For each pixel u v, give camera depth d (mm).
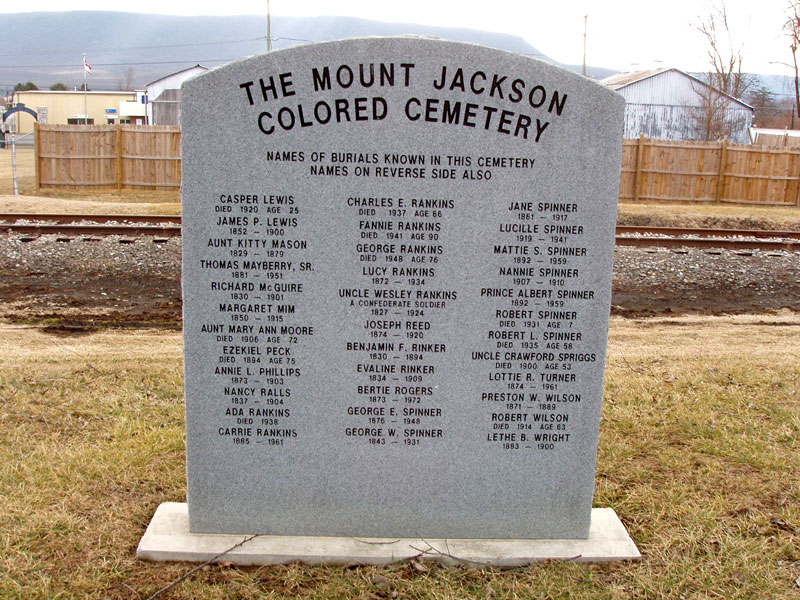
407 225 3891
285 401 4059
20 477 4723
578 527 4211
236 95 3764
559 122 3801
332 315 3973
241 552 3994
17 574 3771
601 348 4023
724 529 4332
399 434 4102
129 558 3994
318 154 3822
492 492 4172
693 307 10258
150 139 20625
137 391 6332
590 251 3926
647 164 21281
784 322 9555
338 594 3730
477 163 3840
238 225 3877
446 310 3977
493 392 4066
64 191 20406
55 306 9367
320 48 3719
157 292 10180
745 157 21344
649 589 3779
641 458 5312
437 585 3803
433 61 3736
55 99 73188
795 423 5770
